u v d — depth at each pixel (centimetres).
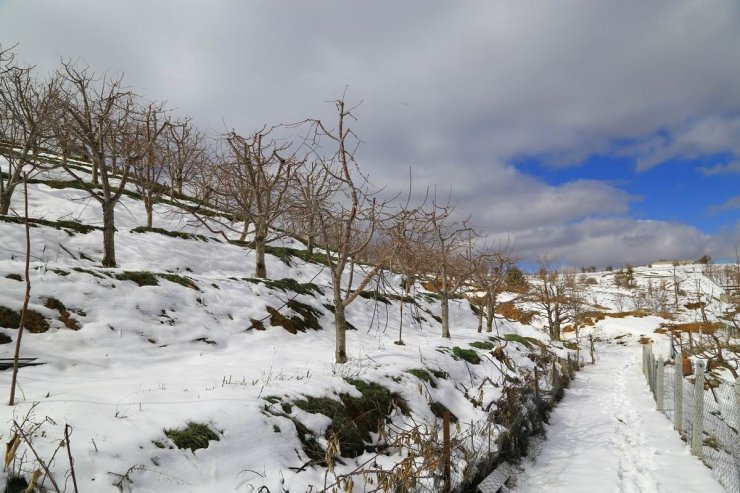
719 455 722
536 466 782
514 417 859
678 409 945
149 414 496
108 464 401
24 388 533
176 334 876
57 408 463
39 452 380
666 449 833
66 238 1212
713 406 975
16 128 1406
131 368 729
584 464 775
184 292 1002
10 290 740
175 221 1841
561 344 2611
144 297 909
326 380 737
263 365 827
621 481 693
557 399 1304
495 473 679
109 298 856
